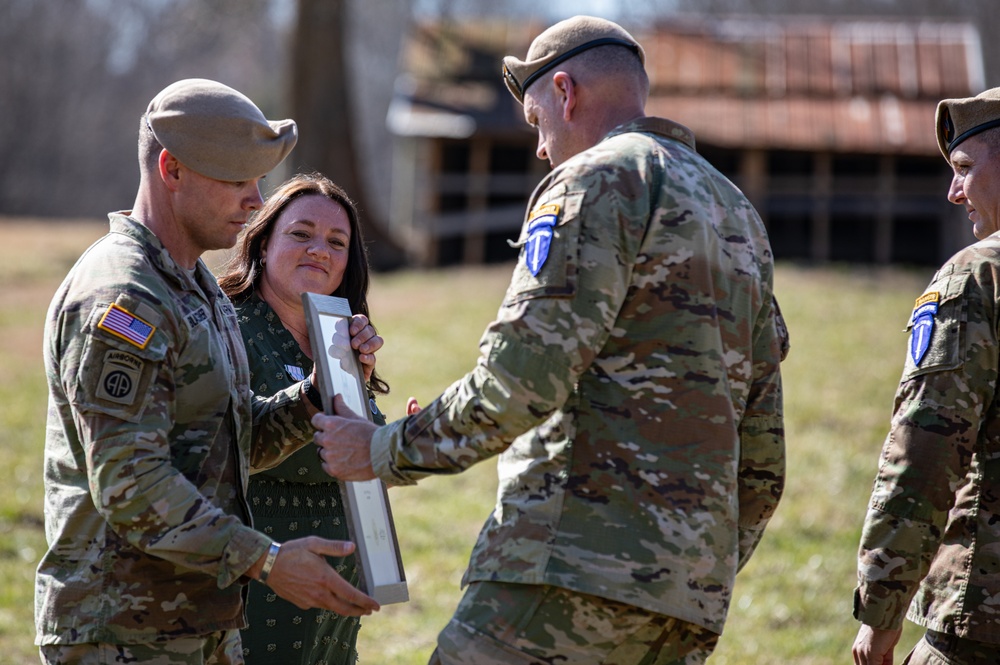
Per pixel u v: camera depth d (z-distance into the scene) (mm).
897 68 45188
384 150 111938
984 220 6680
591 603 5180
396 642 11250
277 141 5770
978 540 6250
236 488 5848
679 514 5172
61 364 5398
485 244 45969
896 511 6160
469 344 27375
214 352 5734
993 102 6602
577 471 5277
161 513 5273
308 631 7180
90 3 106750
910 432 6188
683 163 5559
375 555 5727
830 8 91812
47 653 5535
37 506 14992
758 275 5699
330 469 5672
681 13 86062
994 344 6129
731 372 5445
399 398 21938
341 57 46438
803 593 12641
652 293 5281
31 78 99500
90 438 5281
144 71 106938
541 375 5082
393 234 49938
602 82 5750
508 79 6207
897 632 6312
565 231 5207
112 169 105250
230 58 105812
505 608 5289
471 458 5273
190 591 5539
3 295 35500
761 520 5957
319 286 7617
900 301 32406
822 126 42969
